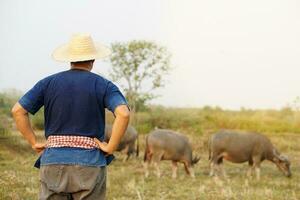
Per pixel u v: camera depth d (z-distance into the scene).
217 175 19.62
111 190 15.10
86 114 5.30
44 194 5.19
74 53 5.47
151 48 36.88
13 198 12.95
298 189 16.86
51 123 5.35
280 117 46.00
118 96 5.34
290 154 28.83
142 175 19.39
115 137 5.22
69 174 5.17
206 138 31.73
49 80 5.43
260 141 19.95
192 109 49.91
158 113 39.53
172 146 18.97
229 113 47.34
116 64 36.66
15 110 5.34
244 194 14.85
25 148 25.83
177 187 16.42
